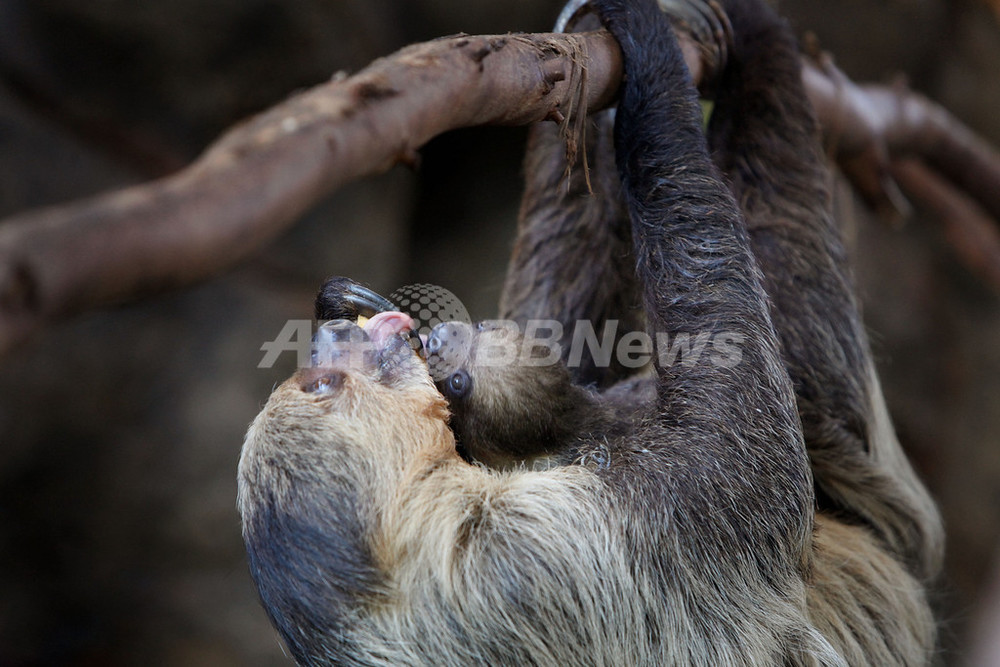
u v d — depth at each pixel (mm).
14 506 14133
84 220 2461
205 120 14453
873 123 9930
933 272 17344
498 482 6035
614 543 5730
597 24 6996
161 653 15078
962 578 16812
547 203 8195
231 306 15047
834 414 7621
